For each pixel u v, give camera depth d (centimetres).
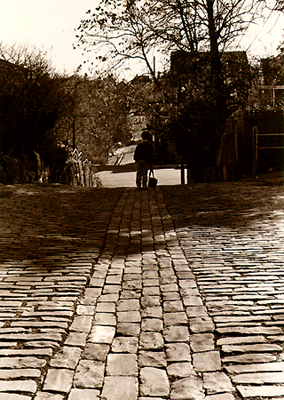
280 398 310
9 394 320
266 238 795
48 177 2136
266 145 2095
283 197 1212
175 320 453
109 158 6925
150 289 551
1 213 1080
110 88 2272
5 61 1978
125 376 348
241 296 514
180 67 2102
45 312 476
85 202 1312
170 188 1530
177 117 2181
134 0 2075
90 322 451
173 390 328
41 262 684
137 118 2398
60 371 353
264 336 408
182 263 665
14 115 1925
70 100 2178
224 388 326
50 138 2258
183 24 2112
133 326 441
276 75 2048
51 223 1008
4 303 504
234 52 2091
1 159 1755
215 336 414
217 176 2195
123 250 769
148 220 1033
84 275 612
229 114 2184
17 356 378
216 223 951
